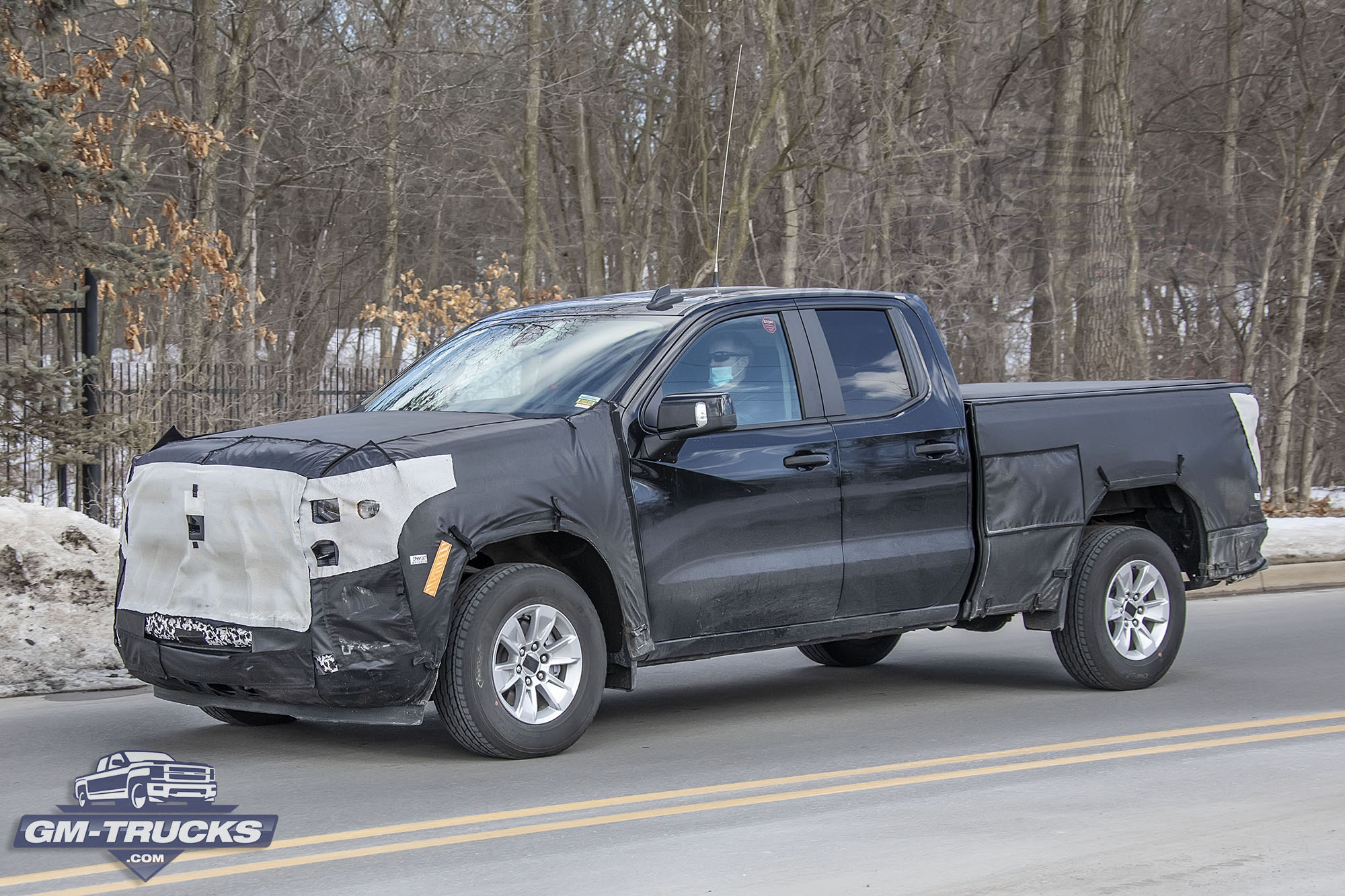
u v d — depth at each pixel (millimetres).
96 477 23875
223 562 11578
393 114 50031
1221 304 48812
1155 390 16266
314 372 30609
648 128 64062
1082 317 38812
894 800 10859
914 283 39750
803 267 40312
